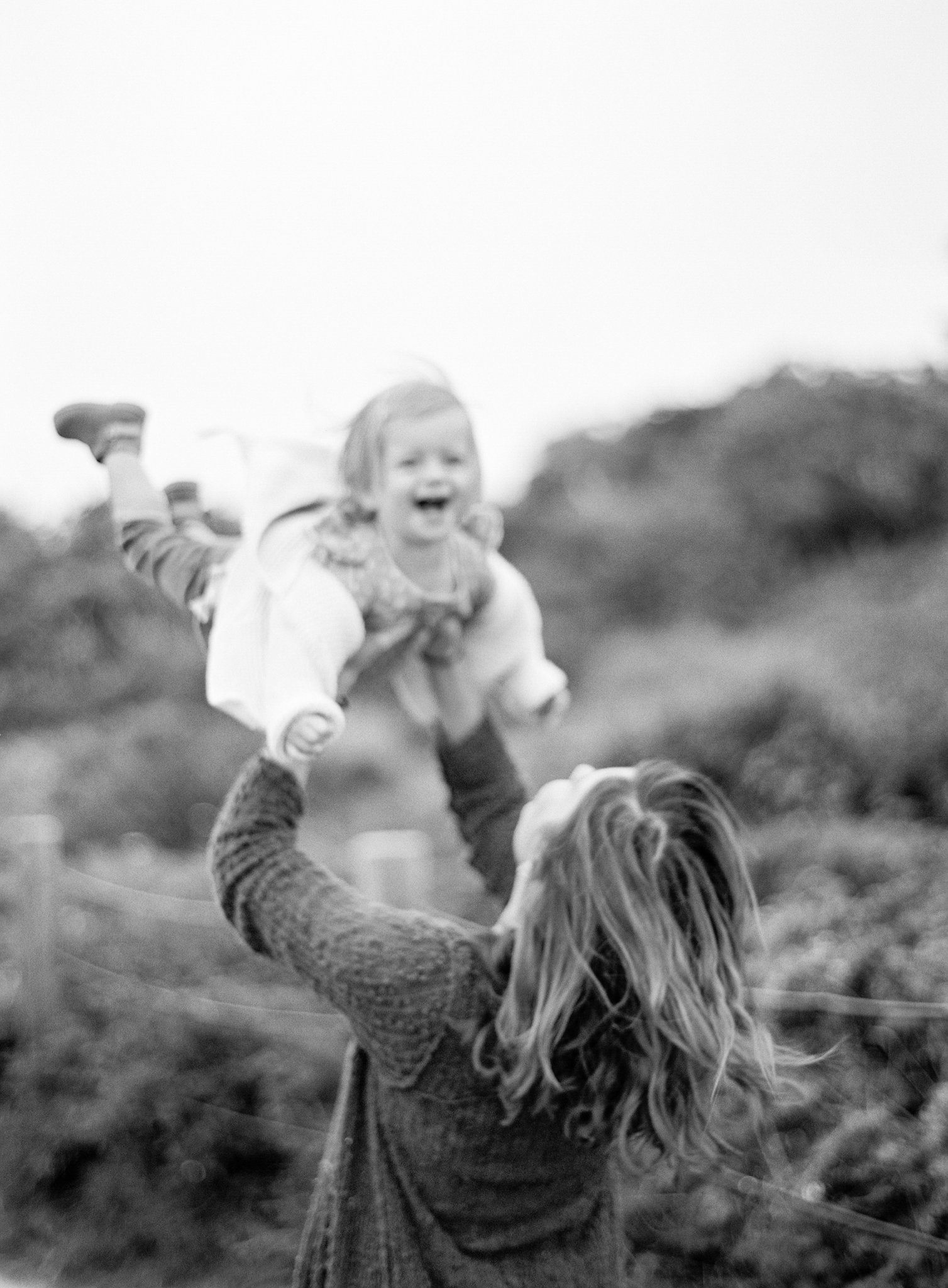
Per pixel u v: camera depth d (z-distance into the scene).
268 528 2.14
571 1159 1.94
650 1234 3.21
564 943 1.83
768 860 4.90
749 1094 2.07
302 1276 1.99
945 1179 2.80
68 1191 4.70
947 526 14.01
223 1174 4.47
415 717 2.48
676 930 1.84
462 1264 1.89
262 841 1.97
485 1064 1.85
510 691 2.49
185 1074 4.55
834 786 5.93
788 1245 2.99
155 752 8.97
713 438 16.98
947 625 8.00
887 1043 3.18
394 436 2.12
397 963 1.84
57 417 2.38
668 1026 1.85
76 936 5.28
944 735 5.98
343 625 2.10
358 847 4.14
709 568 15.19
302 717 1.95
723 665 8.99
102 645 11.92
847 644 8.50
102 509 12.68
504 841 2.34
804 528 14.95
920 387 14.52
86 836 7.83
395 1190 1.91
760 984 3.57
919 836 5.04
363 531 2.18
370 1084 1.97
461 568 2.31
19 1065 4.88
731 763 6.62
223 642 2.12
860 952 3.59
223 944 5.12
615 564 15.99
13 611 11.97
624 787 1.95
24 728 11.30
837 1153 2.98
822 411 14.95
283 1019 4.53
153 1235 4.39
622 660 12.53
